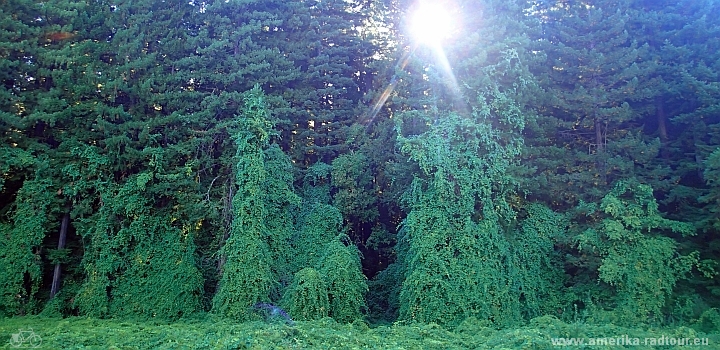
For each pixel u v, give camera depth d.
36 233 18.81
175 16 22.42
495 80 18.22
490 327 15.65
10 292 18.33
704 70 18.14
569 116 21.12
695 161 18.66
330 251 19.05
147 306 18.64
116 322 17.38
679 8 21.38
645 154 18.77
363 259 24.11
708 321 15.62
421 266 17.27
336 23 26.50
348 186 22.55
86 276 19.52
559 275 18.81
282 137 23.84
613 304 17.05
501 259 17.64
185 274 19.14
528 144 20.06
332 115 24.50
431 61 19.42
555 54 21.05
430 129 18.34
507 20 19.17
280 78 22.94
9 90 19.17
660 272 16.38
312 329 14.02
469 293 16.48
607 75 20.20
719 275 17.08
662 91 19.31
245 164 18.77
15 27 19.05
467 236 17.11
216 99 20.44
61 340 13.08
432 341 13.34
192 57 21.28
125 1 21.70
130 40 20.92
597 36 20.22
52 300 19.09
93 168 18.83
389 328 15.51
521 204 19.53
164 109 21.25
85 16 21.06
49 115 18.50
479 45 18.47
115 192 19.28
